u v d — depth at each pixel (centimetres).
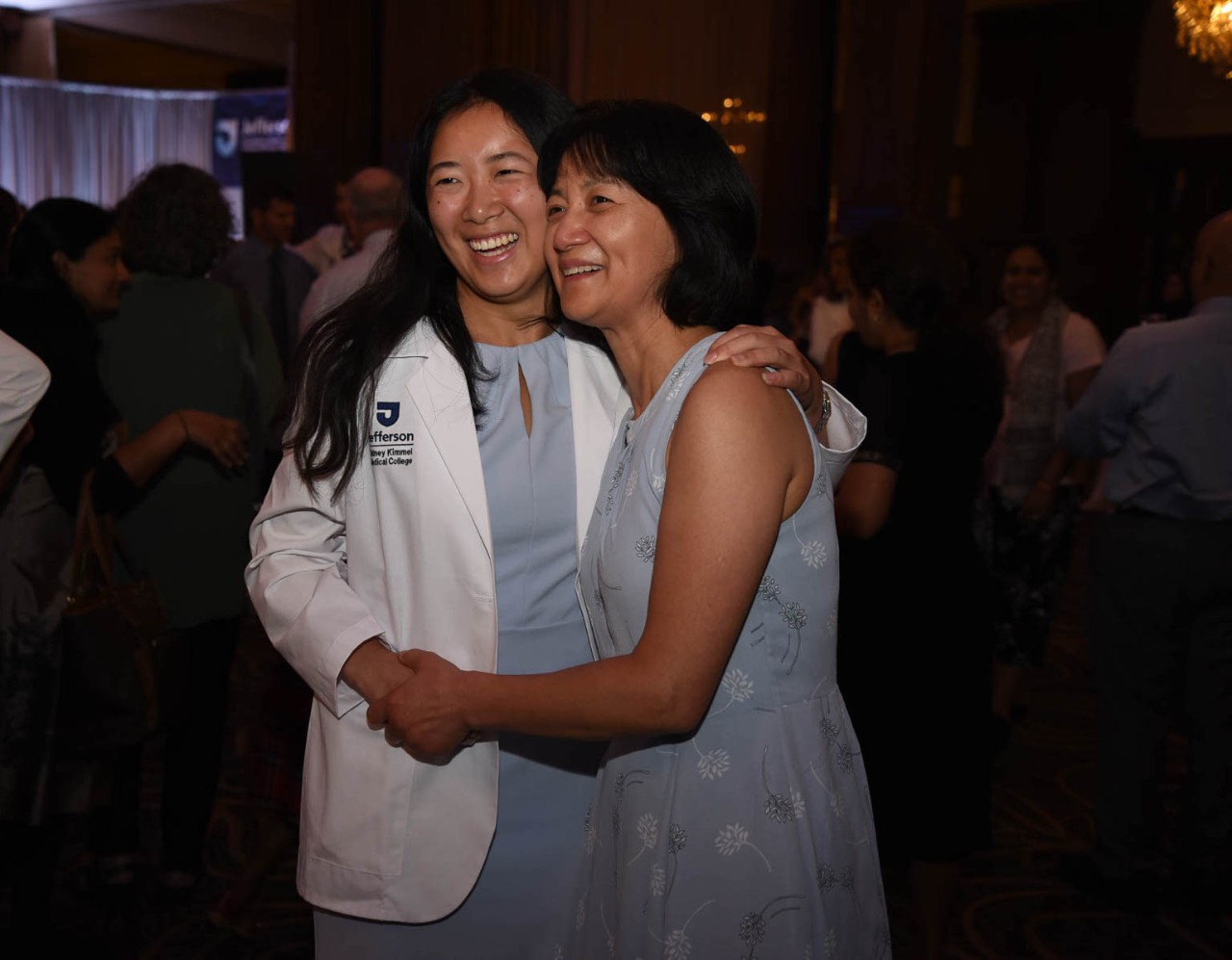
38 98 1295
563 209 125
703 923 119
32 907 224
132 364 253
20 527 209
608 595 125
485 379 145
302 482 139
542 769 148
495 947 146
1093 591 277
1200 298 262
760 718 121
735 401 112
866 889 130
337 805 139
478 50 794
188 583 250
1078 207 897
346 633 133
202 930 248
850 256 221
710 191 121
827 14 755
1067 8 875
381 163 839
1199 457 254
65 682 211
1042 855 299
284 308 481
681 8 789
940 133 687
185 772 258
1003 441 372
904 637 214
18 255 219
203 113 1331
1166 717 273
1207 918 269
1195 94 854
